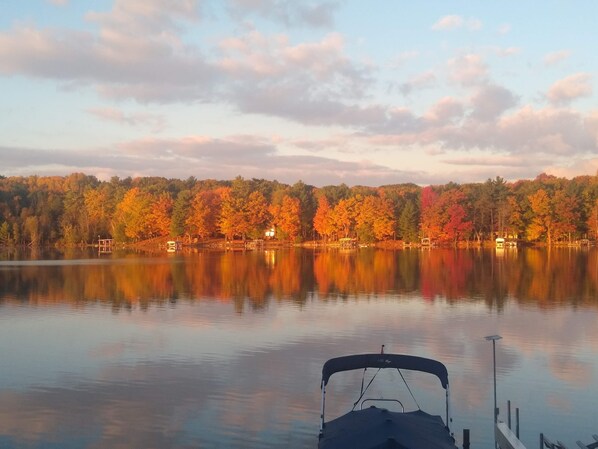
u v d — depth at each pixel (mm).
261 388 19391
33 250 115625
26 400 18328
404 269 61344
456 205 113375
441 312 33375
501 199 115500
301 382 20000
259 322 30438
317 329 28562
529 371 21172
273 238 129125
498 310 34000
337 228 125688
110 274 56969
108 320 31328
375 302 37375
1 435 15766
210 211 125250
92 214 132500
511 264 66625
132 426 16344
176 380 20266
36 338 26891
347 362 12625
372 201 120000
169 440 15461
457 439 15430
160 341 26078
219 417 16953
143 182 159625
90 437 15680
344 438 10242
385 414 10930
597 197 112188
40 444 15266
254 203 125375
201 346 25078
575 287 44594
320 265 67750
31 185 157125
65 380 20344
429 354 23672
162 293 42344
